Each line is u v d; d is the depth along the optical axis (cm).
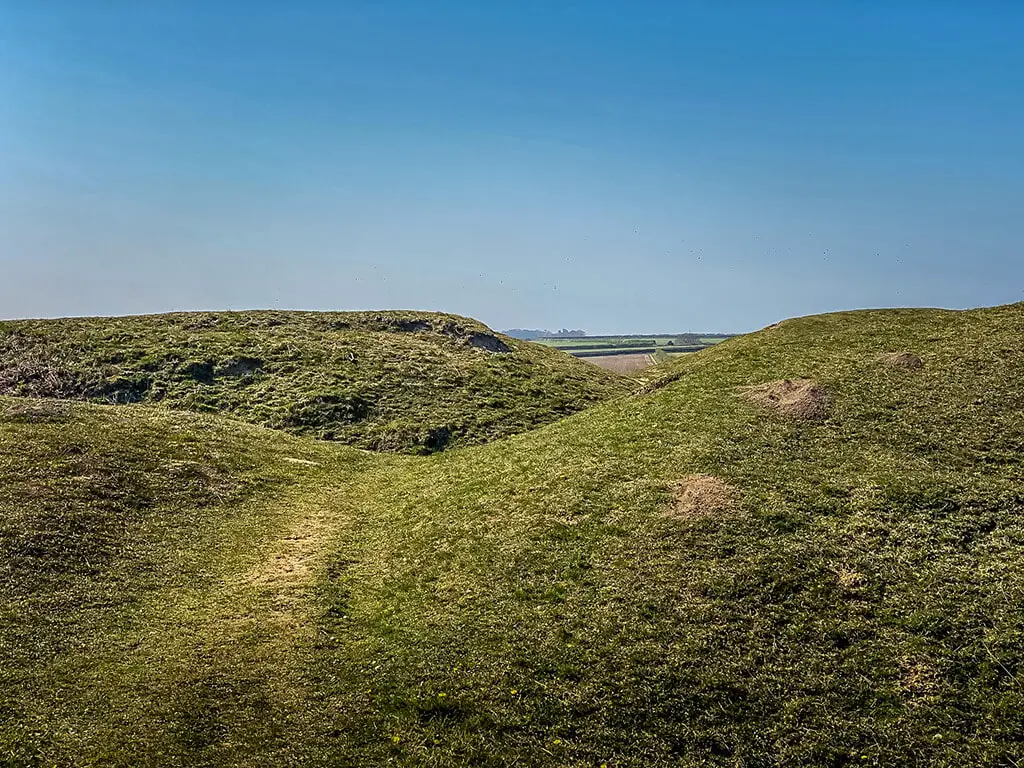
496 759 1712
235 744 1756
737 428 3272
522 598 2292
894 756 1622
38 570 2467
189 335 6297
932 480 2597
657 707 1811
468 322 7619
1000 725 1644
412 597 2422
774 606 2089
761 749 1683
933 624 1934
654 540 2459
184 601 2445
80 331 6119
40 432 3612
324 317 7262
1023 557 2138
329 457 4262
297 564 2759
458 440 4800
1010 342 3816
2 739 1698
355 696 1933
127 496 3136
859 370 3772
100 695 1898
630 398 4394
